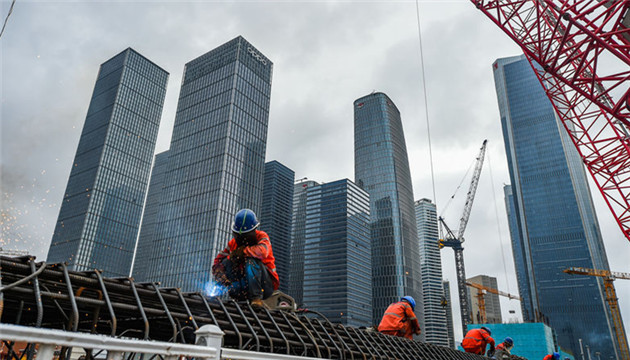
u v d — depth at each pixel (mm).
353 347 4883
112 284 3033
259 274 4785
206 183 149750
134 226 186875
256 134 167375
